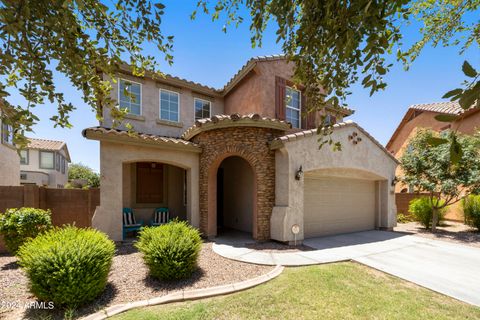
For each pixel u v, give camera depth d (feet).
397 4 8.22
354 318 15.60
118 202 33.65
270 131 36.73
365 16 8.23
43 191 32.27
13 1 8.80
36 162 104.32
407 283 21.29
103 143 33.04
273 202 35.65
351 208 44.68
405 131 86.58
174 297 17.70
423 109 74.69
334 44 10.02
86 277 16.72
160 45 13.37
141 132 43.70
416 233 44.06
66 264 16.17
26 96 10.47
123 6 12.01
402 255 29.09
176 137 47.85
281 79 45.91
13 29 8.78
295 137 34.45
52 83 10.54
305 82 13.39
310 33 10.74
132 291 19.13
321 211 40.27
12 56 9.52
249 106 46.60
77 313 16.02
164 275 20.61
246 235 39.99
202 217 38.58
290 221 33.47
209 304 17.03
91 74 12.69
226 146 36.73
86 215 34.14
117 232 33.27
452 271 24.02
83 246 17.37
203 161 39.32
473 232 45.60
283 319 15.34
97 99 13.42
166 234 21.97
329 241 36.11
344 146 40.68
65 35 10.05
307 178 38.63
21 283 20.62
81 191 34.12
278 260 26.30
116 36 12.83
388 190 47.60
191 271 22.02
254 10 12.39
